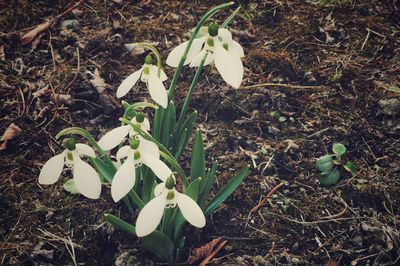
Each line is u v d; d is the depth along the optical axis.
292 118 0.63
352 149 0.61
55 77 0.65
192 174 0.50
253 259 0.53
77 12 0.72
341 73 0.67
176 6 0.74
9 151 0.59
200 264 0.52
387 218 0.56
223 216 0.56
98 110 0.63
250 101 0.64
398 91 0.65
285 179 0.59
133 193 0.48
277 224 0.55
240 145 0.61
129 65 0.67
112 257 0.53
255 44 0.70
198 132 0.49
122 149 0.42
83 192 0.42
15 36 0.68
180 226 0.50
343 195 0.57
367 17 0.73
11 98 0.63
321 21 0.72
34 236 0.53
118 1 0.73
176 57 0.47
